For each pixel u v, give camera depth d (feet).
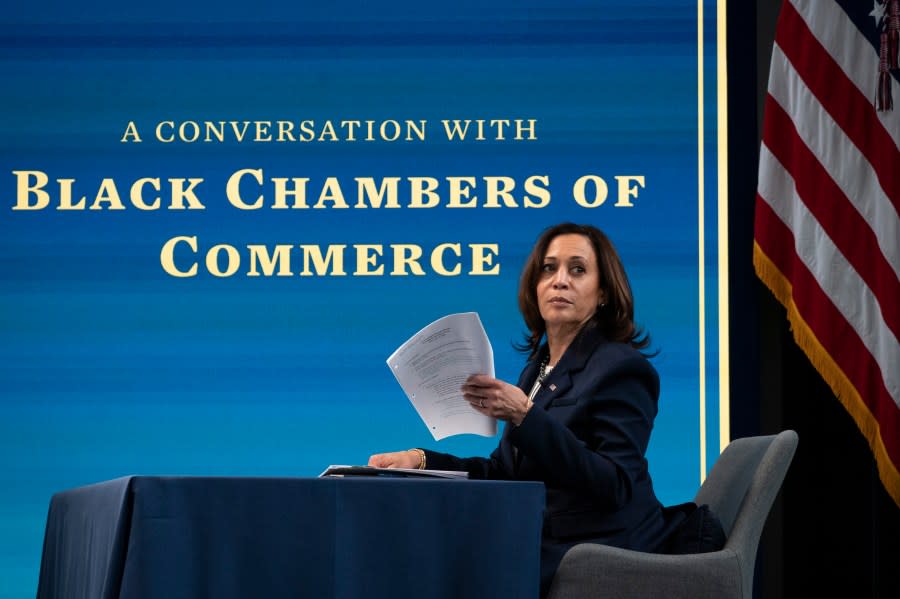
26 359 21.03
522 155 21.36
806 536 20.35
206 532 8.56
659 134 21.31
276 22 21.52
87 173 21.33
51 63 21.42
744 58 21.29
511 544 9.02
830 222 19.30
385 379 21.13
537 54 21.44
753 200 21.09
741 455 12.37
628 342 12.62
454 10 21.48
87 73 21.44
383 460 12.83
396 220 21.31
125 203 21.31
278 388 21.08
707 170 21.24
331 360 21.13
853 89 19.45
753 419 20.79
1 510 20.75
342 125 21.40
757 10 21.30
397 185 21.34
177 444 20.95
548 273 12.66
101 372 21.06
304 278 21.25
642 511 11.55
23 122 21.34
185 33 21.48
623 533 11.33
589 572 10.45
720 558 10.62
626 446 11.43
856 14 19.60
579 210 21.26
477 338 10.53
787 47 20.01
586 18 21.45
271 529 8.67
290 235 21.30
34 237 21.22
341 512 8.79
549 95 21.40
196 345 21.13
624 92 21.36
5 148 21.30
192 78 21.45
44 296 21.13
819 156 19.47
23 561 20.70
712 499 12.29
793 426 20.53
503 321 21.16
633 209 21.22
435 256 21.24
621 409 11.66
